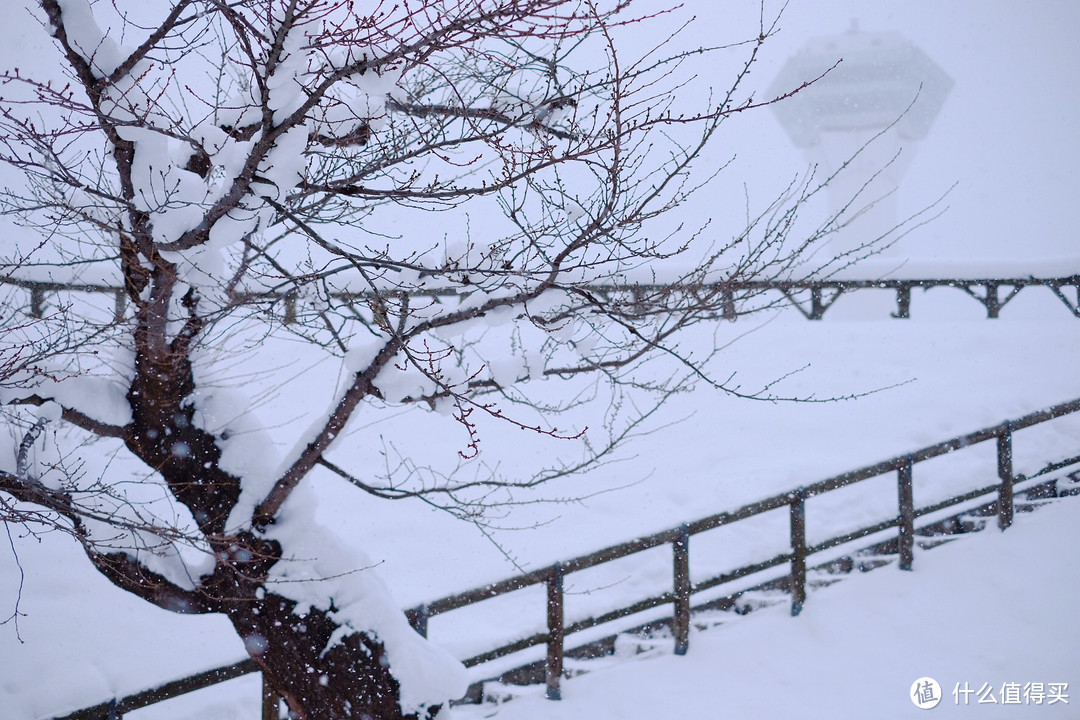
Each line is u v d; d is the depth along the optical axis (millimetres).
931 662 6355
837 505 9000
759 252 4395
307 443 4367
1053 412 8273
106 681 6246
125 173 3428
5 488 3822
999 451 8133
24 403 3941
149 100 3312
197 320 4074
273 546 4543
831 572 7762
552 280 3766
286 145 3512
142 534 4434
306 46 3178
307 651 4492
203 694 6219
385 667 4492
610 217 3660
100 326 3969
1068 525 7938
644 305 4188
